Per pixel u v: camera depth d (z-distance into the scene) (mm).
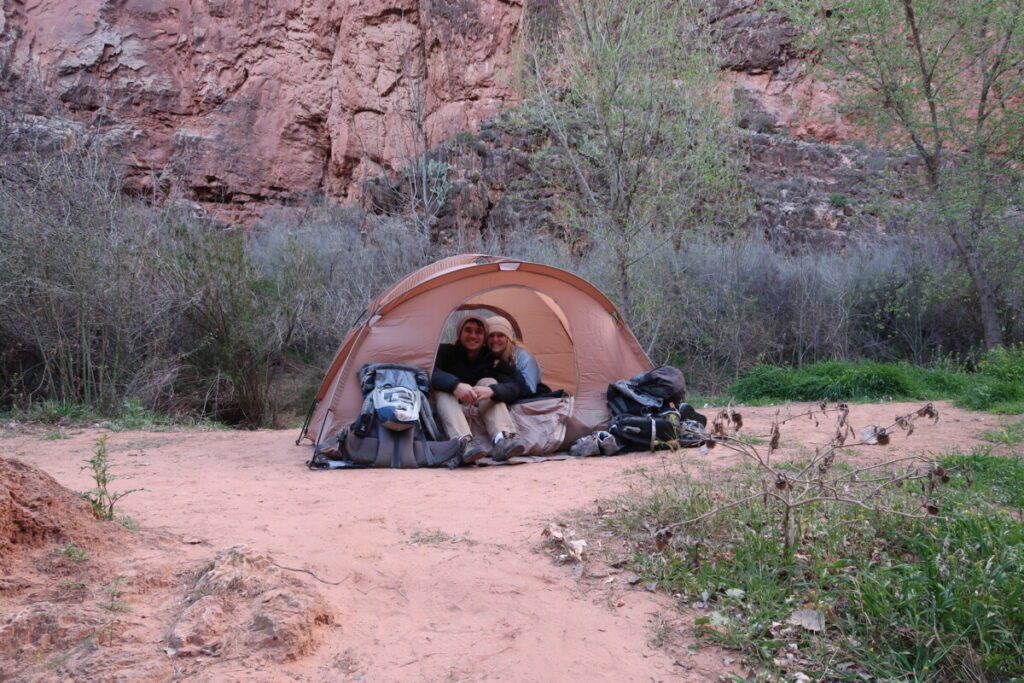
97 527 3777
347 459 6219
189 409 9969
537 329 8062
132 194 15953
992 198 11773
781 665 2885
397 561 3744
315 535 4086
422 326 6660
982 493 4449
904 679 2773
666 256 12305
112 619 3086
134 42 20719
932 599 3062
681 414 6621
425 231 14461
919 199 12398
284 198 21062
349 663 2910
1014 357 10391
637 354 7445
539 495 4902
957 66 11602
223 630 3035
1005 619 2936
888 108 12062
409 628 3156
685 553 3691
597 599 3385
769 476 4824
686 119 11141
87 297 9492
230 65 21172
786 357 12820
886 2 11258
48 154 10688
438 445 6207
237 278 10562
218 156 20625
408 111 18422
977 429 7000
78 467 6152
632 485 4930
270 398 10961
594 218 11109
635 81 10641
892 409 8633
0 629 2984
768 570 3457
